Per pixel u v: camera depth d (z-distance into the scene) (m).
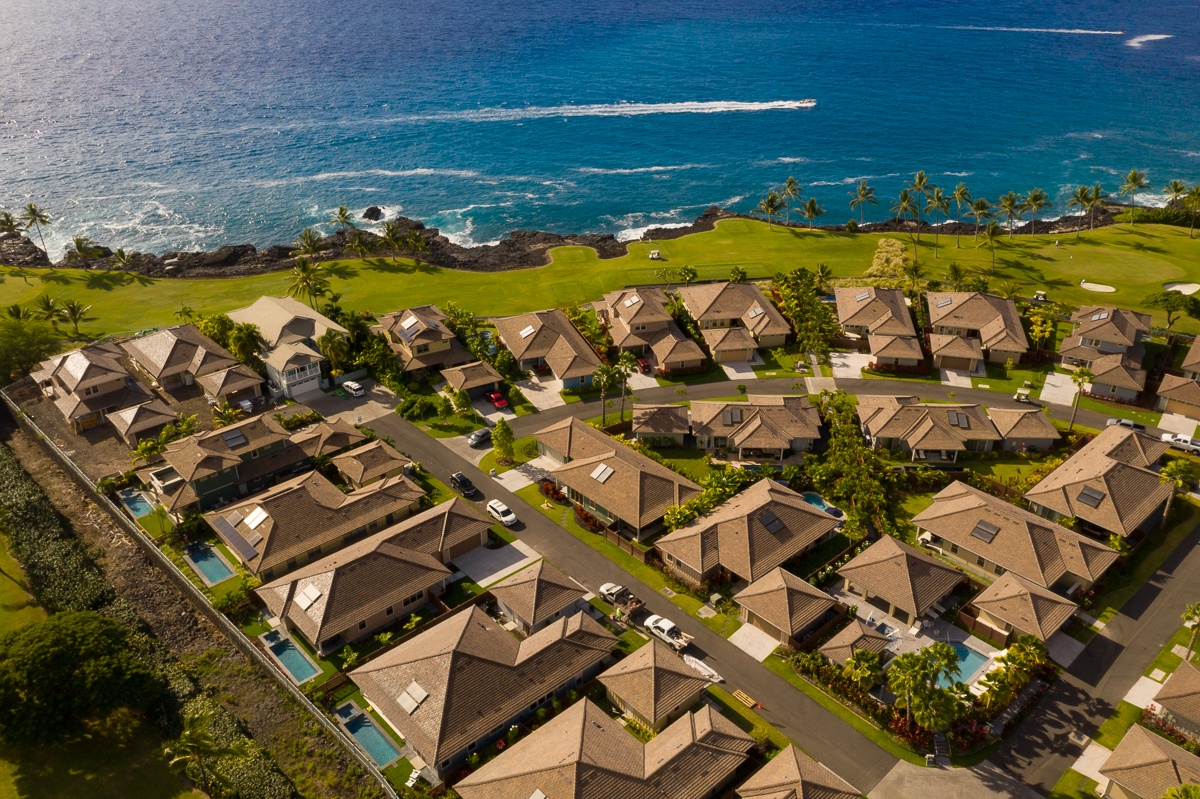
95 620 71.56
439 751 61.16
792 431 102.06
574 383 118.75
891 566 78.44
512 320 129.50
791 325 134.38
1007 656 68.81
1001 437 101.75
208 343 121.44
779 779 58.59
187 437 98.50
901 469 97.69
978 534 83.38
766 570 79.94
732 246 175.88
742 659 73.31
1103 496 87.62
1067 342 123.56
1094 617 77.88
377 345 122.12
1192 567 84.12
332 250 176.88
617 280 157.38
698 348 124.75
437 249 178.50
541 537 89.62
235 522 86.44
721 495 90.75
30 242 184.00
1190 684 66.44
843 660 69.75
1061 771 62.75
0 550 89.69
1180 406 110.38
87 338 136.38
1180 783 57.25
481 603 80.00
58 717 65.56
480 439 106.19
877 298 132.75
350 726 67.06
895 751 64.44
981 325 127.44
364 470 96.12
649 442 105.06
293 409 113.19
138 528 88.75
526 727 65.56
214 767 60.09
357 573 76.81
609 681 68.06
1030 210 187.75
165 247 190.50
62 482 101.38
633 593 81.44
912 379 120.75
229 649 76.38
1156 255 167.00
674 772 58.84
